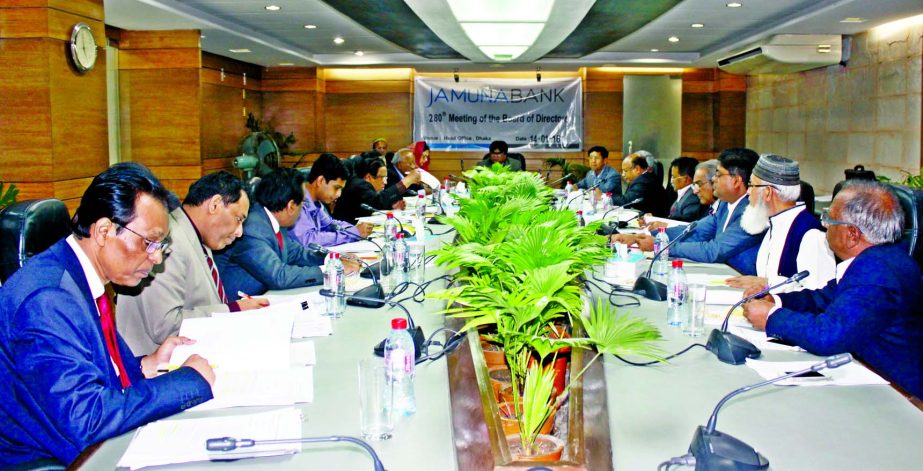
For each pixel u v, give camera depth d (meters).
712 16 7.48
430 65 11.61
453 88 12.19
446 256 2.28
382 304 2.78
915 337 2.22
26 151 5.23
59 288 1.61
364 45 9.98
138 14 6.92
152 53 8.04
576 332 2.00
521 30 7.99
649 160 7.98
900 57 7.07
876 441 1.54
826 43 8.08
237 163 8.92
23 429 1.60
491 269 2.26
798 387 1.86
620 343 1.67
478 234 3.15
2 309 1.59
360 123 12.26
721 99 11.59
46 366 1.54
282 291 3.10
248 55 10.06
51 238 2.16
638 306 2.77
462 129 12.23
